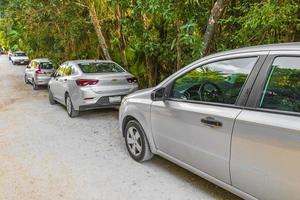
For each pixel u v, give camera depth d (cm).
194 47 579
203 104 364
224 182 340
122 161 511
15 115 916
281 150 271
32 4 1231
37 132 712
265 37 569
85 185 427
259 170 292
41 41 1777
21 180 450
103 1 1152
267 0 509
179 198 384
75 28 1290
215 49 683
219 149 335
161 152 446
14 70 2920
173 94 416
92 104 790
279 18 481
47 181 444
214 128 338
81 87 789
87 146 598
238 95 323
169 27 852
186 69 404
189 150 383
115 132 698
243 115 307
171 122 409
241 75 328
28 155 554
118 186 421
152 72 1055
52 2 1195
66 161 519
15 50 4259
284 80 287
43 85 1538
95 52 1420
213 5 645
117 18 1166
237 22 609
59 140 643
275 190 281
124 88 822
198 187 412
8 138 668
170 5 610
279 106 285
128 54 1189
